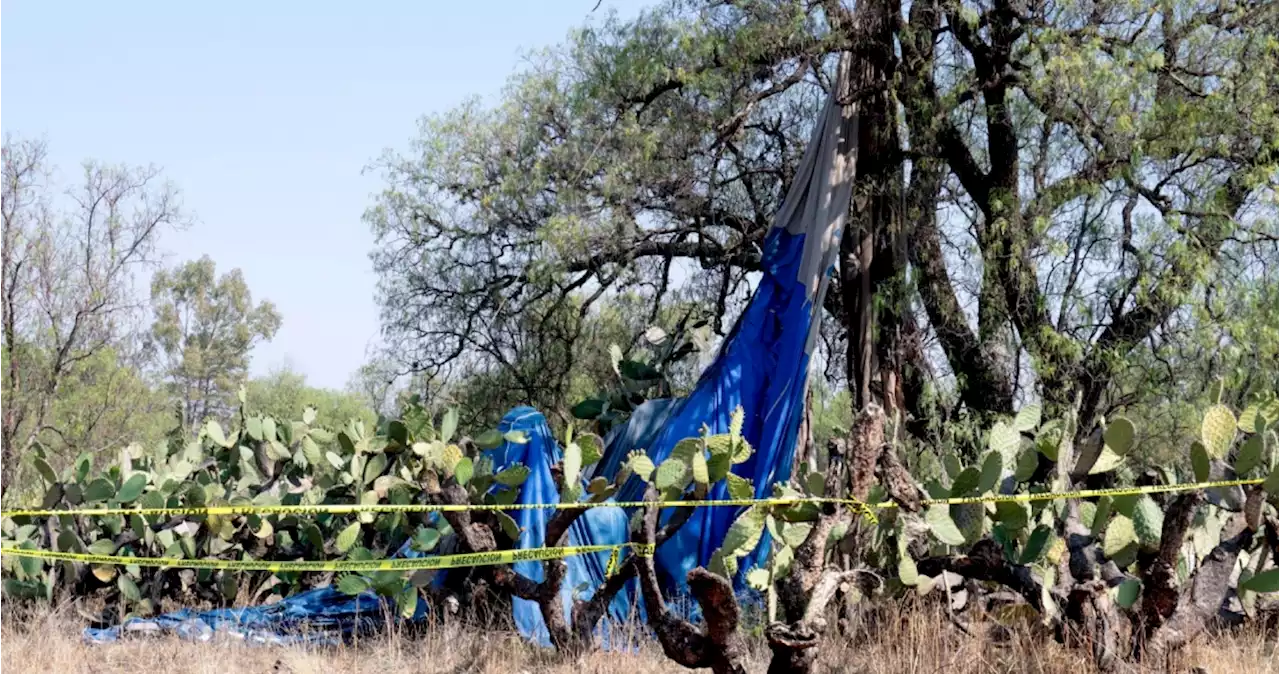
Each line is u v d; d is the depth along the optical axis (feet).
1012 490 24.14
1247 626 24.03
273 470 34.19
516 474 25.04
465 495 24.66
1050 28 40.98
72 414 61.31
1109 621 21.98
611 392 37.63
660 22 47.21
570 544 27.99
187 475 33.81
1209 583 22.93
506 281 54.90
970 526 23.03
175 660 24.30
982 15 43.39
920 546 24.91
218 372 153.28
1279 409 24.80
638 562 20.75
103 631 27.45
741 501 21.34
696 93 47.67
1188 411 40.27
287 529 31.45
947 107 42.98
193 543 29.89
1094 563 22.44
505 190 51.16
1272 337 38.75
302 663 23.41
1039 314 42.78
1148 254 40.86
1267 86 40.63
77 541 28.94
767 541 29.96
